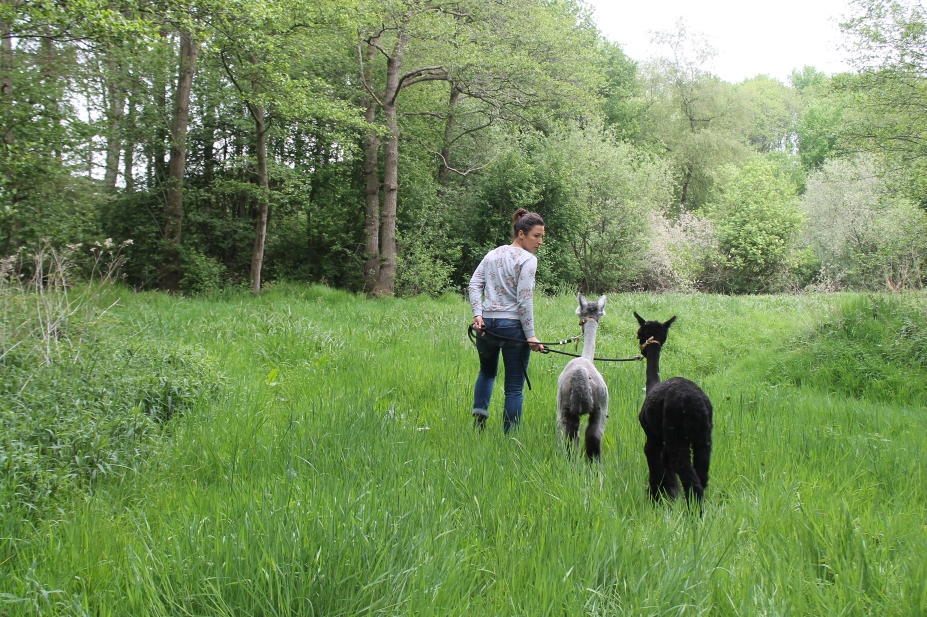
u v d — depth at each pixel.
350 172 22.08
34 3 9.81
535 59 20.08
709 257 28.02
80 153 13.51
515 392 5.94
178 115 17.69
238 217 21.62
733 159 39.94
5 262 7.10
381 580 2.83
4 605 2.72
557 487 4.11
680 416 4.17
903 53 13.70
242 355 8.53
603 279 24.67
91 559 3.18
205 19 12.72
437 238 21.95
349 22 14.84
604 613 2.76
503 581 3.00
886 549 3.34
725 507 4.06
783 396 7.89
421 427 5.68
